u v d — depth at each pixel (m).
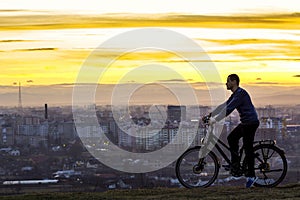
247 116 11.22
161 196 11.07
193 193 11.20
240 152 11.46
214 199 10.59
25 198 11.29
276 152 11.58
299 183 12.04
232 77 11.27
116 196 11.25
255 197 10.77
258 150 11.55
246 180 11.51
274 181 11.66
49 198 11.24
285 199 10.60
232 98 11.26
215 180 11.59
